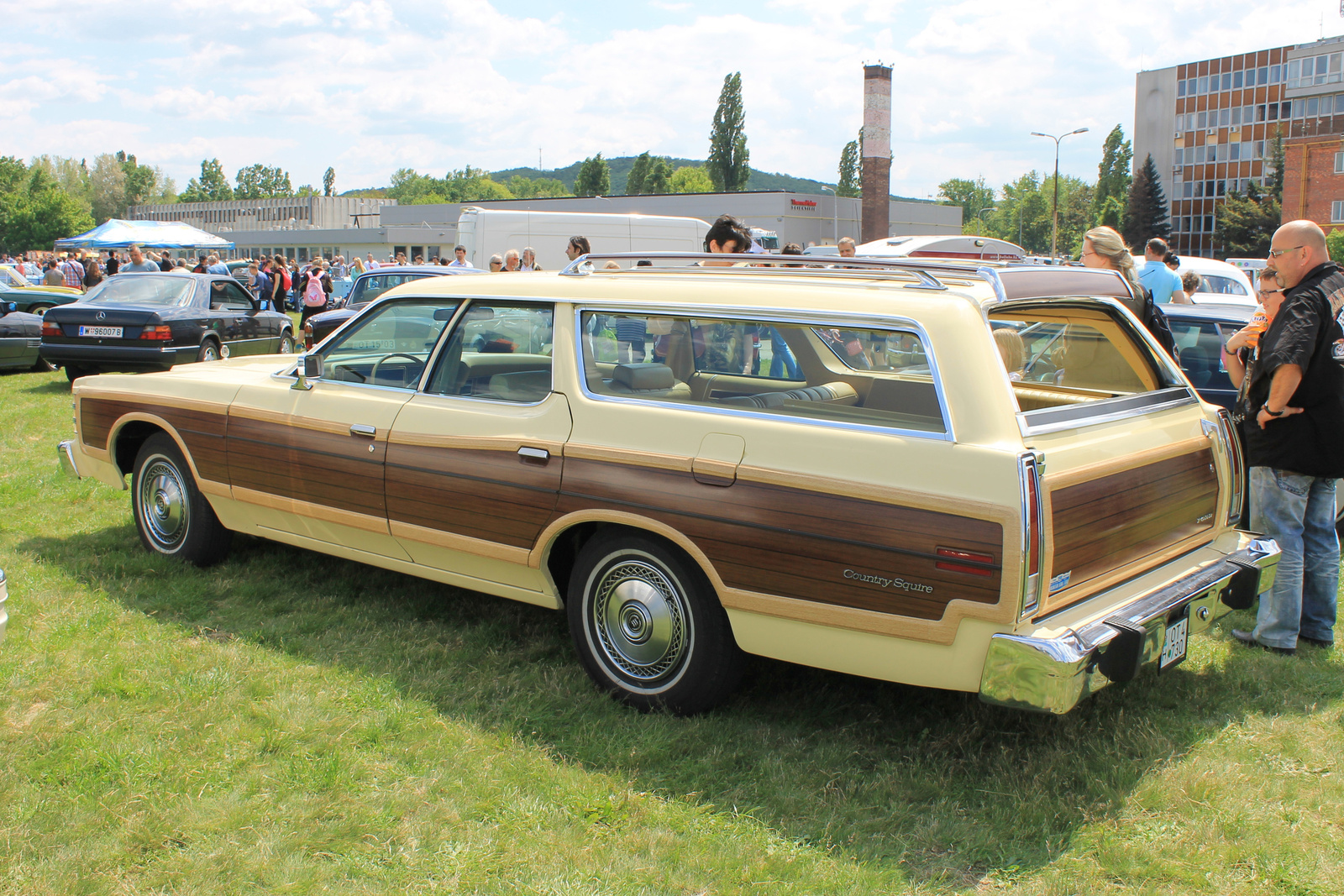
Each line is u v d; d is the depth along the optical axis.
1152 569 3.45
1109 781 3.19
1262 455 4.27
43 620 4.52
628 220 21.84
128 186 166.50
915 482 2.97
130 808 3.03
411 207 67.69
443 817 3.01
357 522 4.36
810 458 3.17
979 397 2.97
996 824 2.98
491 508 3.89
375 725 3.54
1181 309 6.41
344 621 4.56
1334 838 2.93
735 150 95.94
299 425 4.55
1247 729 3.60
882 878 2.72
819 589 3.14
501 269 13.34
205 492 5.00
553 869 2.77
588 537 3.90
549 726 3.59
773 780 3.23
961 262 3.62
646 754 3.36
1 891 2.64
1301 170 64.00
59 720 3.56
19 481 7.04
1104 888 2.71
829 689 3.89
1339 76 75.69
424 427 4.11
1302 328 4.04
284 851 2.83
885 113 49.78
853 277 3.61
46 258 29.02
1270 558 3.74
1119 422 3.40
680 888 2.70
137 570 5.20
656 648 3.62
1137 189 93.44
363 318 4.51
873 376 3.21
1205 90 93.62
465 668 4.08
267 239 71.06
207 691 3.79
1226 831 2.95
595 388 3.74
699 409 3.46
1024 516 2.80
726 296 3.52
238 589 4.95
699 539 3.36
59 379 12.87
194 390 5.05
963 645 2.92
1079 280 3.73
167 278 12.52
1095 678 2.89
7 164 123.06
